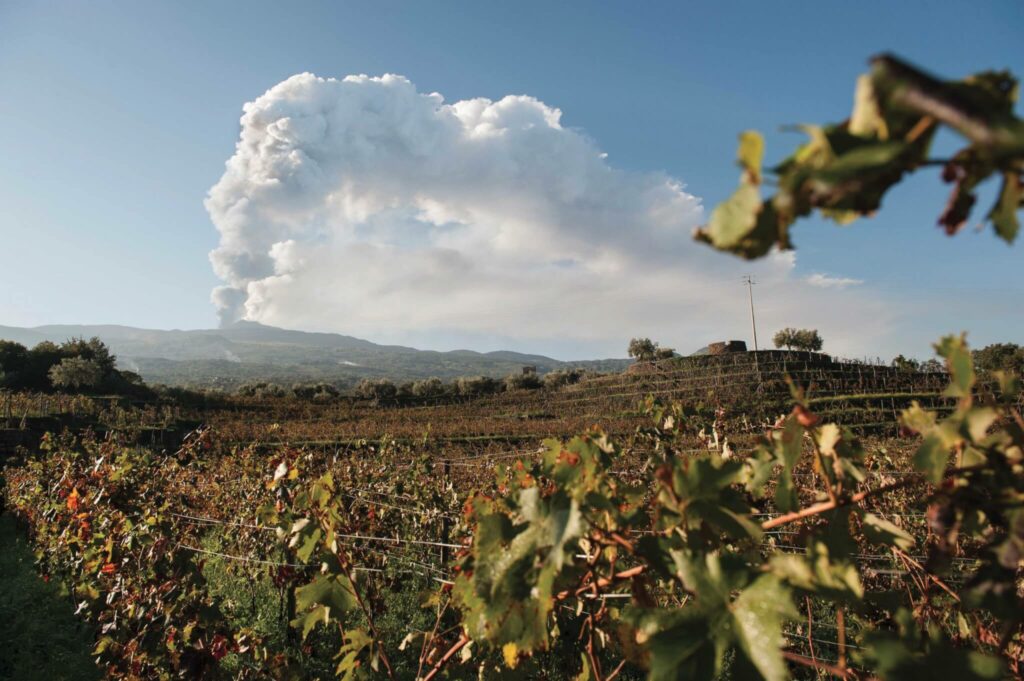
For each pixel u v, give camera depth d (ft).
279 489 9.76
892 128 1.20
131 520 14.71
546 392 229.04
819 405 112.27
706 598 2.34
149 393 183.62
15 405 106.01
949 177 1.32
